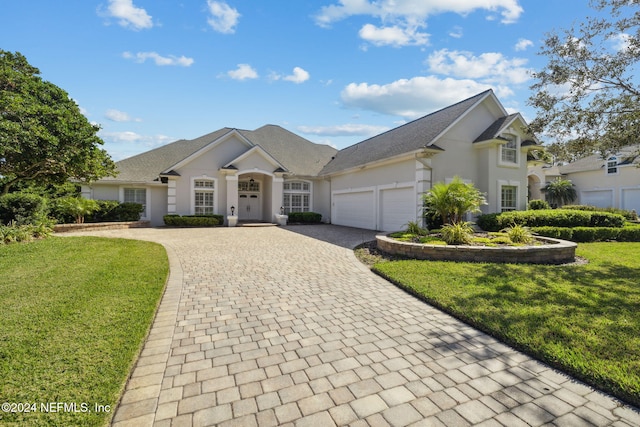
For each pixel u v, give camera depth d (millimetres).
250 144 20406
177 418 2381
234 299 5250
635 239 12367
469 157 14461
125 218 17875
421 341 3717
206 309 4773
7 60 12523
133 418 2361
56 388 2590
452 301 4816
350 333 3939
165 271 6766
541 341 3488
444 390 2760
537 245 8188
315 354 3402
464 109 14102
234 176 19875
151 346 3527
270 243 11602
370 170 16828
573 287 5426
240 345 3609
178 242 11719
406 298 5320
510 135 14977
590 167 26656
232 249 10211
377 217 16125
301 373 3023
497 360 3283
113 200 18531
